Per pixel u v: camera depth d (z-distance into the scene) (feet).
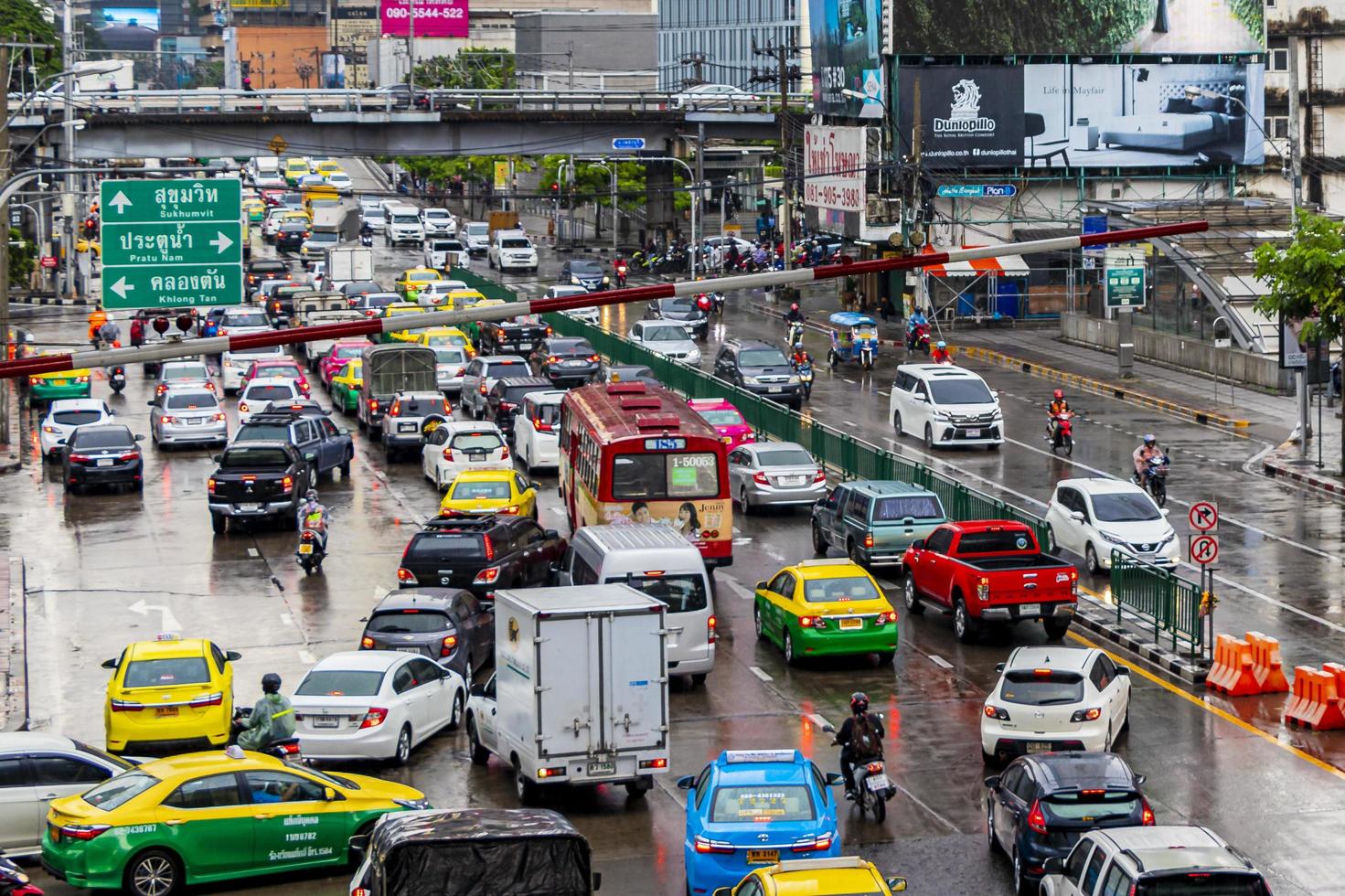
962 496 208.74
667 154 530.27
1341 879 108.88
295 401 284.41
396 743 132.46
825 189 453.17
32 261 509.35
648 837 117.50
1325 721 140.46
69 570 204.95
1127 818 102.83
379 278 516.32
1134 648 165.48
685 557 153.48
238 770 108.68
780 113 527.40
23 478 263.70
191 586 196.13
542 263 569.64
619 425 190.90
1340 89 458.09
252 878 108.68
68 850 104.99
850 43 435.53
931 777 129.70
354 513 234.38
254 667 163.53
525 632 121.39
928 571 176.14
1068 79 429.38
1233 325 329.11
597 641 120.06
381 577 199.41
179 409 282.36
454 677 145.79
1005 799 108.68
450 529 175.83
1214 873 84.23
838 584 161.17
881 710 147.64
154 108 491.31
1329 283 236.22
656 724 121.19
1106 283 334.65
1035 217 428.97
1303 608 178.91
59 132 479.41
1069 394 321.93
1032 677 130.31
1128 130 432.66
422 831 83.76
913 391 278.46
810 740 139.33
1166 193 438.40
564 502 236.43
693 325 407.03
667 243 576.61
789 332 373.40
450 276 490.49
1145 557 193.06
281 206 655.35
